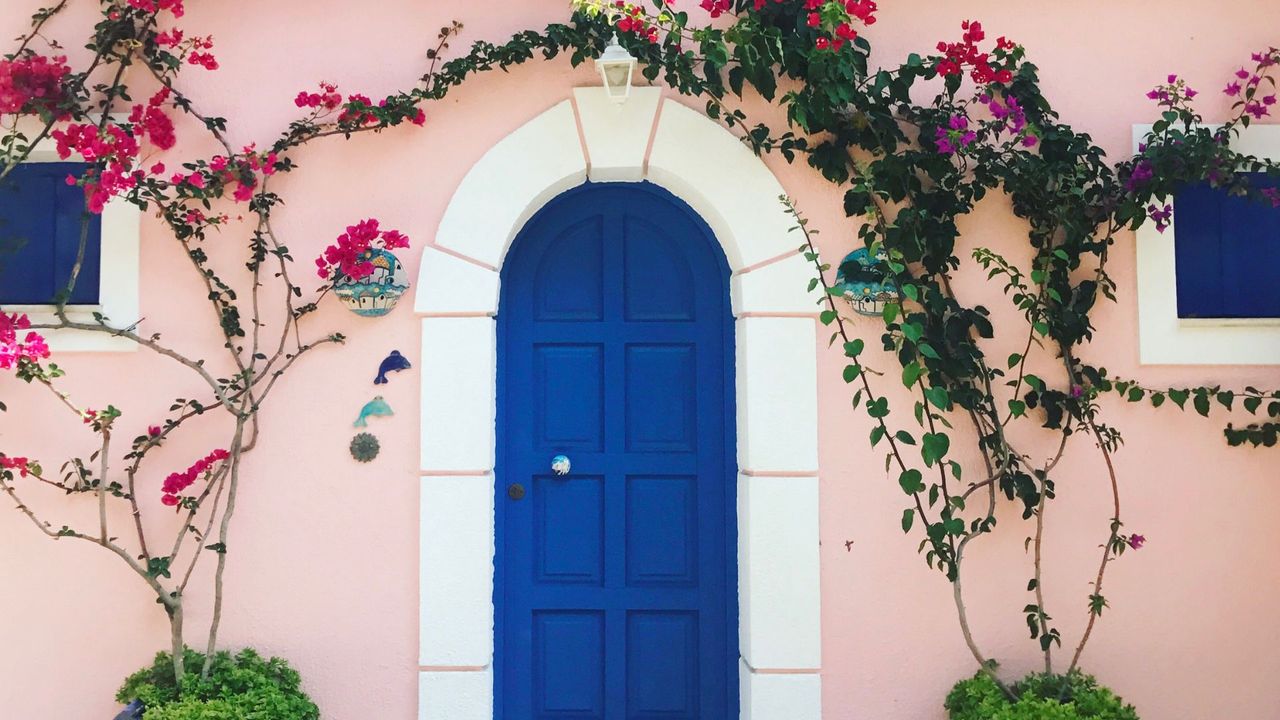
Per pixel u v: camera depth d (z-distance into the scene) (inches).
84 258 137.6
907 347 125.3
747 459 131.2
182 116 134.1
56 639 129.3
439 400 130.8
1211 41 136.0
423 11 135.5
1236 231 137.8
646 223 142.9
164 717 112.1
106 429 122.1
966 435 131.5
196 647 129.0
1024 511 128.7
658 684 138.7
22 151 129.6
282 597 129.3
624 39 127.9
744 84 134.0
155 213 133.0
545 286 142.1
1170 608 130.1
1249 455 131.5
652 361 141.4
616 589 139.0
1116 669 129.6
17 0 135.0
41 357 130.2
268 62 135.2
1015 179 128.6
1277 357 131.0
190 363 128.3
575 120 133.8
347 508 130.3
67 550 130.0
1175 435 131.7
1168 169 127.5
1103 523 130.6
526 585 138.8
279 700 117.8
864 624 129.3
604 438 140.3
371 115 130.2
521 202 133.3
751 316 131.7
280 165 130.5
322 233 133.3
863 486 130.6
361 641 129.1
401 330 132.4
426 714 127.6
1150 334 131.9
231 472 126.9
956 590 122.6
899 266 120.2
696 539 139.4
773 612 128.6
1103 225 134.3
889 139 129.4
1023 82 131.8
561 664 138.8
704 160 133.3
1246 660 129.5
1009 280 132.8
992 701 120.0
